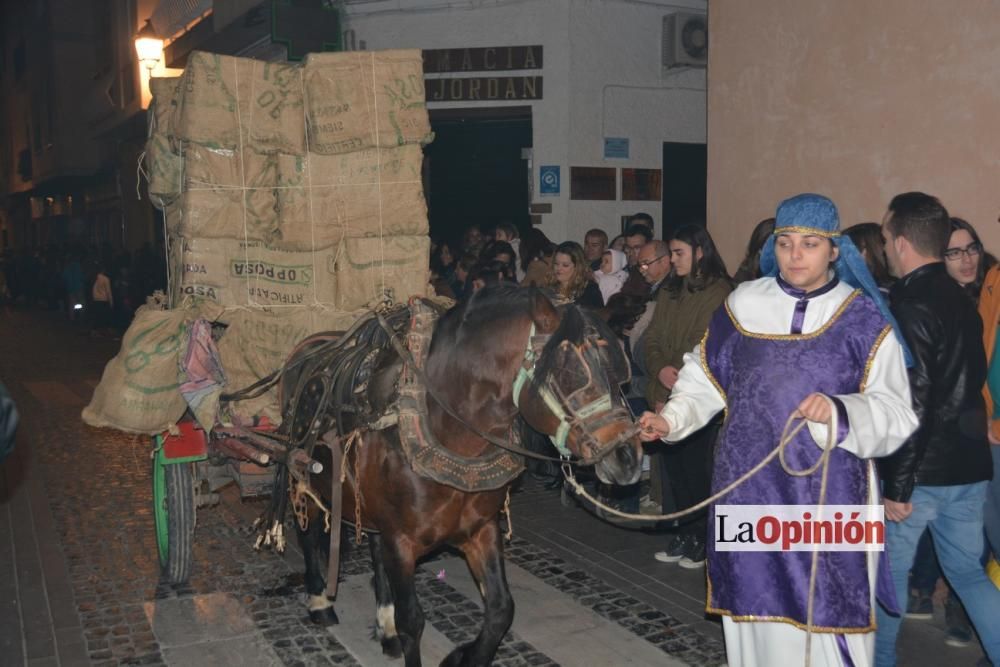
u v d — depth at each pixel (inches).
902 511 126.7
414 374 132.6
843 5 256.2
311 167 185.3
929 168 236.8
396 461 133.7
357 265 186.9
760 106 284.2
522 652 164.2
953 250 161.0
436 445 129.5
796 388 109.6
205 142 177.5
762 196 286.2
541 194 441.7
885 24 245.3
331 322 186.5
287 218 183.5
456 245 471.5
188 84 176.9
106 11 962.7
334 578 143.1
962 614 166.6
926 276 132.6
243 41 541.0
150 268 765.3
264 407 184.5
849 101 256.7
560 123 436.8
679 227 198.8
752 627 117.0
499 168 461.4
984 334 155.2
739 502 113.3
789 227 108.9
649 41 447.2
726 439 115.3
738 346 115.5
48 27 1187.3
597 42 438.0
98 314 768.9
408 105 186.9
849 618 110.1
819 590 110.2
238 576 204.8
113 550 224.7
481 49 440.5
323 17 453.1
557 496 269.7
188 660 162.6
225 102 178.7
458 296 339.3
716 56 297.6
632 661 160.2
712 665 157.9
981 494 137.9
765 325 113.5
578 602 188.1
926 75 235.8
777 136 279.3
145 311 177.3
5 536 237.0
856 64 253.8
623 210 450.9
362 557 217.5
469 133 464.1
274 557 217.3
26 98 1385.3
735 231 296.5
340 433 146.4
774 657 114.7
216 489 204.5
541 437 133.5
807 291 112.3
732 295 119.0
